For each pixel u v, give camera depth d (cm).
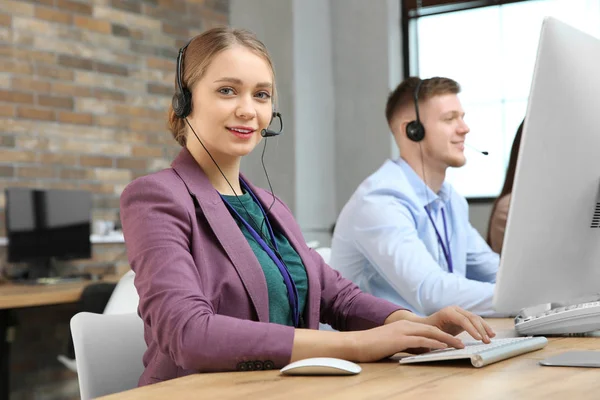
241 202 158
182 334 120
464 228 251
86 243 463
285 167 568
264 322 130
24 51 468
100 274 491
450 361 120
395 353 124
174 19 555
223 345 118
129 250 135
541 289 138
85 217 464
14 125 461
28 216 439
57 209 451
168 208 136
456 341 125
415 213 228
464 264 244
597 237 139
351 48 595
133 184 139
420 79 242
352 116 594
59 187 480
